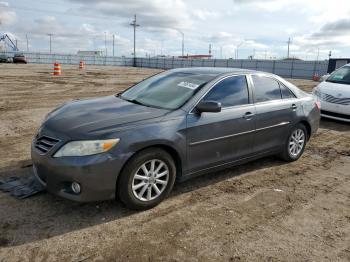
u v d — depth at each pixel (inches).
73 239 127.9
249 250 127.0
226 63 2114.9
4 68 1342.3
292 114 217.2
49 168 137.9
